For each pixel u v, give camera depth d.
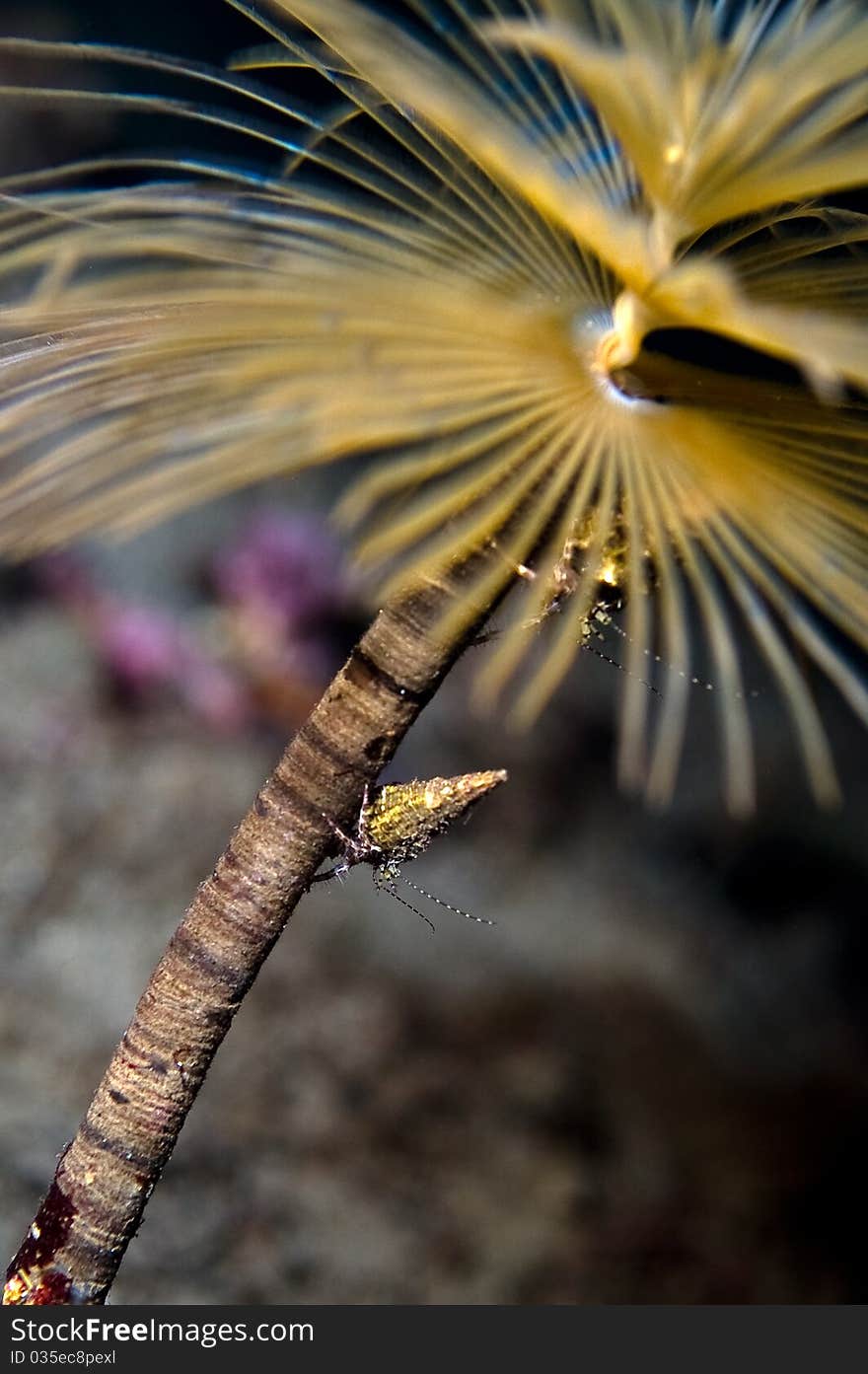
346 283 0.18
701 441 0.19
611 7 0.17
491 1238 0.49
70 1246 0.21
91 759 0.62
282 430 0.17
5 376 0.19
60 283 0.18
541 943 0.69
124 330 0.19
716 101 0.17
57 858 0.56
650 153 0.17
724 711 0.18
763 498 0.19
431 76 0.17
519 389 0.18
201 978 0.20
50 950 0.52
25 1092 0.44
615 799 0.82
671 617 0.18
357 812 0.20
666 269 0.17
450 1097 0.54
